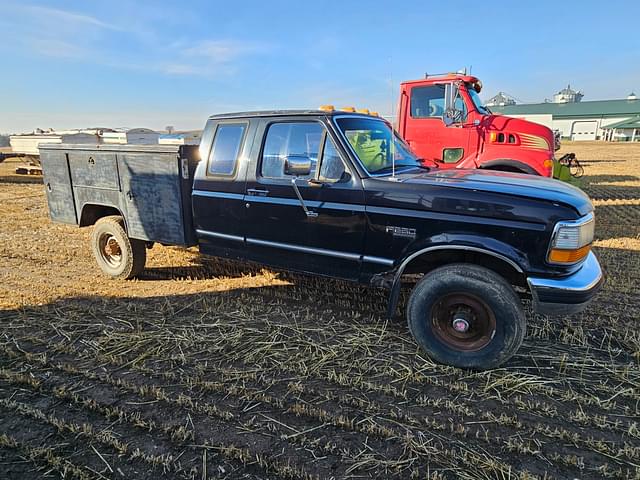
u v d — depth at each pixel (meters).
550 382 3.12
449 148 7.59
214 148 4.39
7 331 3.91
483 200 3.15
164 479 2.25
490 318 3.18
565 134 75.56
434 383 3.13
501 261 3.37
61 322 4.08
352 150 3.66
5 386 3.10
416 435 2.59
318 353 3.52
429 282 3.31
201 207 4.50
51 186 5.58
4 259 6.28
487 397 2.96
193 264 5.98
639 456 2.42
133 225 4.96
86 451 2.46
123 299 4.69
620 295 4.73
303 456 2.41
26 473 2.30
